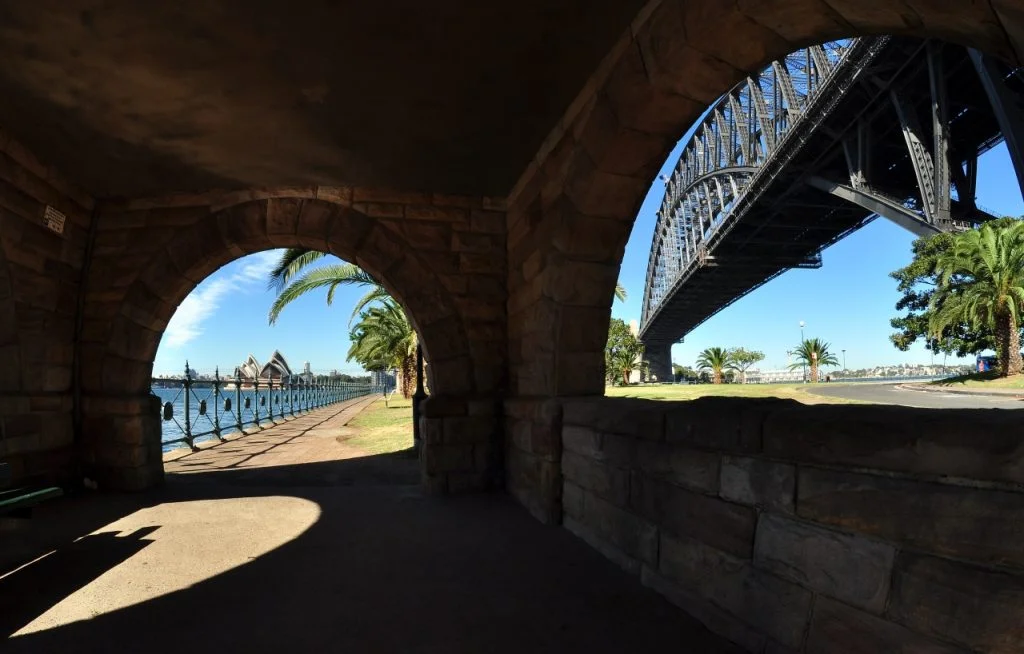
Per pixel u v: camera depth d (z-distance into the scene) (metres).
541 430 4.33
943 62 19.72
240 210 5.64
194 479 6.26
